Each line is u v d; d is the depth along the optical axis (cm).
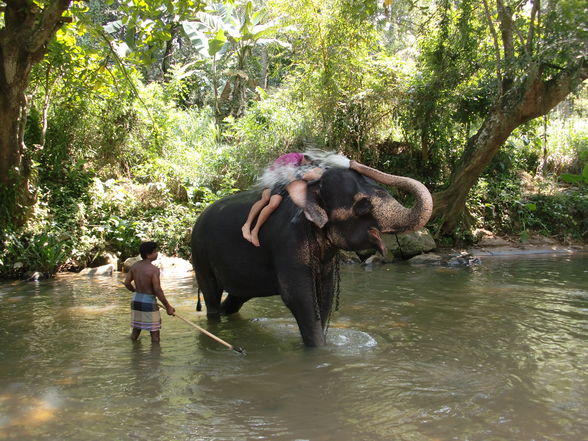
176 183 1345
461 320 633
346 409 377
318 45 1347
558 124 1850
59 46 1128
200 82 2116
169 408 385
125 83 1236
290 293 523
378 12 1214
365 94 1339
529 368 457
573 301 735
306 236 517
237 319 671
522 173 1623
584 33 655
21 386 434
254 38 1783
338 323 629
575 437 328
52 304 769
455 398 393
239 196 622
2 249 1031
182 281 973
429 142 1438
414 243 1223
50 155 1267
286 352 521
